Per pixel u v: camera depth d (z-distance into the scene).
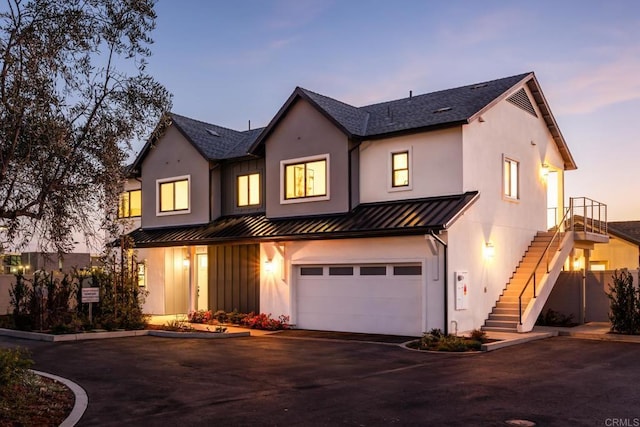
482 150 20.47
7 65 8.09
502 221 21.36
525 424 8.52
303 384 11.44
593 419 8.79
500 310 20.05
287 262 21.69
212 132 27.53
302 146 22.34
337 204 21.27
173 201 26.56
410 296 18.91
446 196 19.56
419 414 9.11
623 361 14.08
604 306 22.45
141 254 27.02
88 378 12.09
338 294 20.55
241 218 24.47
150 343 17.59
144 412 9.32
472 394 10.47
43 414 8.98
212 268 24.81
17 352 10.13
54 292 20.73
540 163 24.77
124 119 9.24
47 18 8.49
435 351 15.66
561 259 22.06
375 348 16.33
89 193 8.95
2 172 7.87
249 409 9.47
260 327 21.27
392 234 18.53
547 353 15.34
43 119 8.25
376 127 21.64
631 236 29.84
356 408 9.50
